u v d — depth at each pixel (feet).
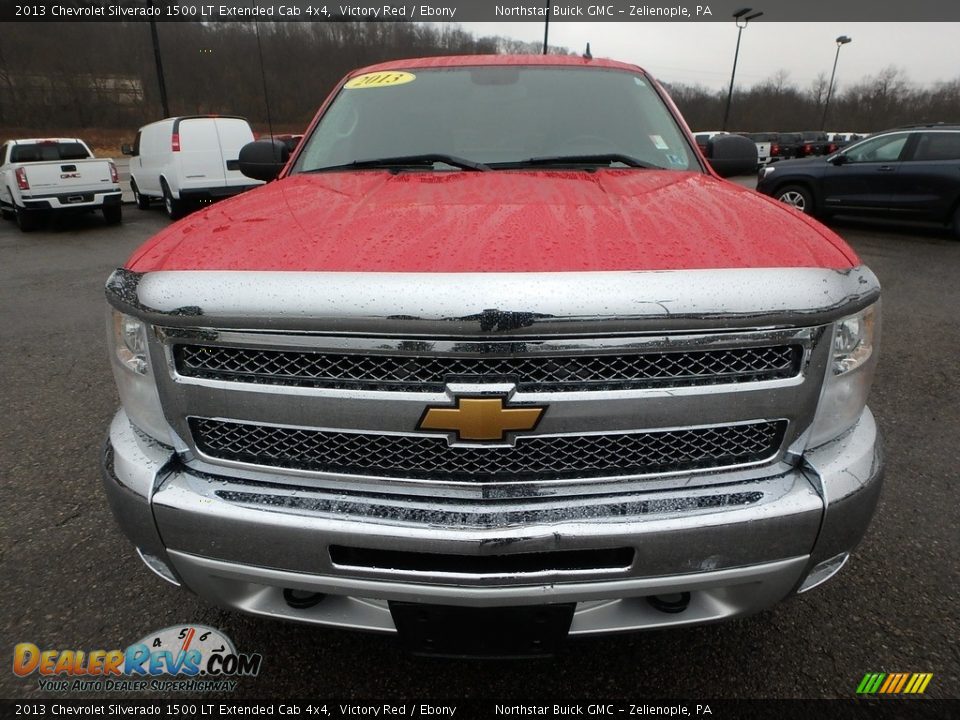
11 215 40.22
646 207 5.19
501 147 7.73
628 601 4.71
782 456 4.38
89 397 11.89
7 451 9.80
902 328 15.79
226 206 5.74
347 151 7.97
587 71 8.77
